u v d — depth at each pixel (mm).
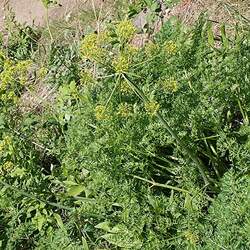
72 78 2236
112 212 1849
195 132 1688
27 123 2131
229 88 1721
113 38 1769
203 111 1687
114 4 2711
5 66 1874
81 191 1822
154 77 1781
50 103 2334
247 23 2232
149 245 1680
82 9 2896
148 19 2426
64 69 2326
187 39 1876
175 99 1709
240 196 1586
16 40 2811
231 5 2367
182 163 1729
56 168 2094
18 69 1878
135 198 1716
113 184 1723
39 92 2383
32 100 2369
